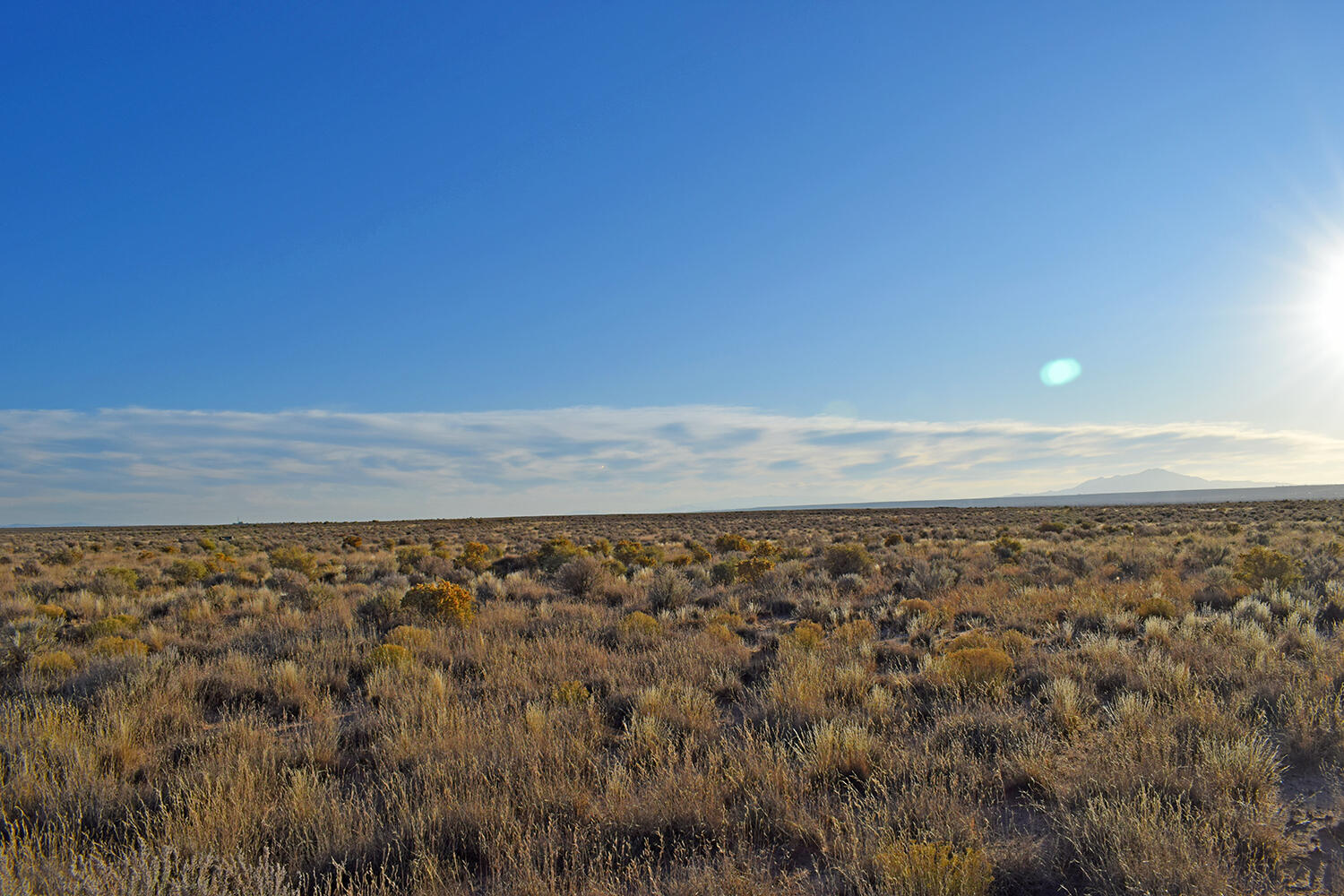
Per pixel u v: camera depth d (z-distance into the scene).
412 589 13.52
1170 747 5.49
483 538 45.94
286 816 4.85
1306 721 5.63
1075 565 19.97
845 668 8.59
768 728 6.50
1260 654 8.03
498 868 4.24
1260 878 3.84
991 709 6.80
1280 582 14.82
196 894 3.69
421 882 4.07
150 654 10.70
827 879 4.09
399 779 5.36
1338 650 8.84
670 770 5.32
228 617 14.77
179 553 35.75
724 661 9.42
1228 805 4.47
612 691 8.02
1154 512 61.47
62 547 40.50
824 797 4.95
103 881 3.72
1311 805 4.75
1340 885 3.71
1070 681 7.27
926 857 3.81
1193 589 14.66
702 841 4.57
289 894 3.85
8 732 6.25
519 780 5.34
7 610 14.81
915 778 5.16
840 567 20.30
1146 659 8.53
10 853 3.97
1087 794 4.79
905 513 79.38
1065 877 3.97
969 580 17.50
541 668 9.03
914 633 11.11
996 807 4.99
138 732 6.75
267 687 8.52
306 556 25.50
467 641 10.93
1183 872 3.65
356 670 9.64
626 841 4.48
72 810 4.95
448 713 6.92
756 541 38.41
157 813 5.03
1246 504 73.19
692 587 17.53
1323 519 41.38
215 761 5.80
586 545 36.50
